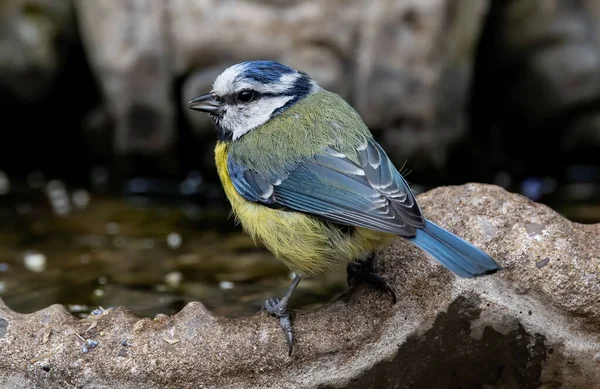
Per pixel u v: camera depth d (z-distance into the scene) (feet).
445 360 22.99
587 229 23.22
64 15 48.88
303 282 34.17
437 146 45.65
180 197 48.11
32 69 48.65
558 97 47.55
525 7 47.34
